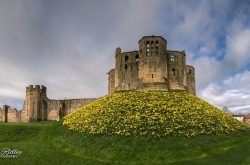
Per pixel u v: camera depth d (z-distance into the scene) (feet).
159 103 181.98
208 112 181.47
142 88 219.41
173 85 230.27
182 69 238.48
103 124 162.81
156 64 221.66
